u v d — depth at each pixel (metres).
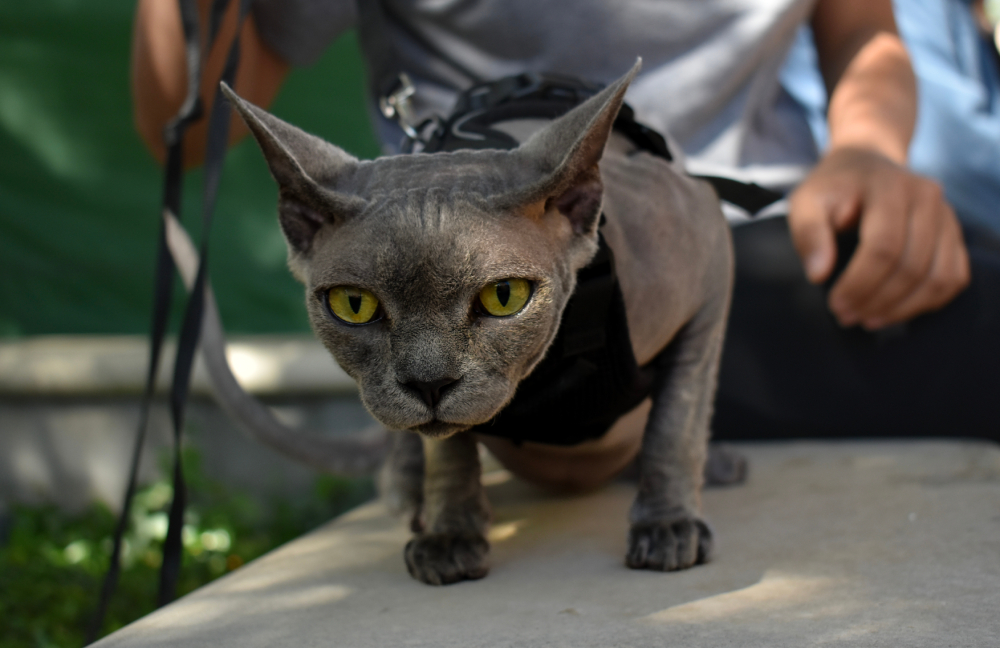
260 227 3.72
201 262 1.70
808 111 3.01
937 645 1.08
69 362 3.46
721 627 1.17
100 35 3.64
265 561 1.70
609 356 1.38
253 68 2.45
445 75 2.41
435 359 1.11
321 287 1.16
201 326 1.72
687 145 2.51
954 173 3.27
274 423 2.15
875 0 2.83
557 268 1.20
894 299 2.43
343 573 1.57
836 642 1.10
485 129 1.48
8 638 2.60
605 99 1.19
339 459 2.25
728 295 1.61
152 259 3.74
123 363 3.44
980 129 3.29
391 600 1.39
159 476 3.49
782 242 2.62
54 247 3.74
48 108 3.69
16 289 3.76
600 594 1.34
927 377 2.64
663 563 1.43
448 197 1.15
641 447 1.54
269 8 2.38
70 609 2.74
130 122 3.69
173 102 2.36
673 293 1.44
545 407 1.39
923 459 2.17
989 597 1.23
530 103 1.59
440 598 1.38
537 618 1.25
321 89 3.68
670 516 1.48
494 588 1.42
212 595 1.49
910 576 1.34
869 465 2.15
